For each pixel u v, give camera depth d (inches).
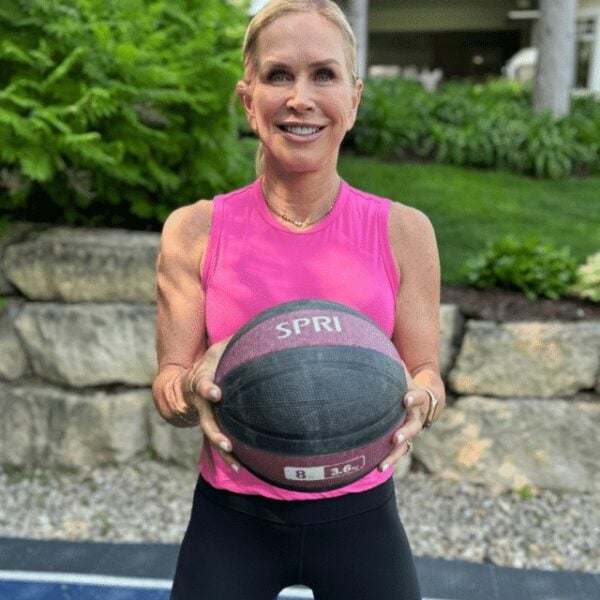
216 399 60.4
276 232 68.2
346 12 430.6
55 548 142.7
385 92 394.6
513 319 168.6
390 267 69.2
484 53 1210.6
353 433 59.2
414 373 69.9
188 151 185.6
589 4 668.7
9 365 174.4
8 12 166.4
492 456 166.4
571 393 165.8
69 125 163.6
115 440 172.2
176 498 163.9
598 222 248.1
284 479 61.4
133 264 168.7
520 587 133.3
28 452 174.4
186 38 200.1
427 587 132.6
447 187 277.9
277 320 62.1
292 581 71.3
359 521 69.2
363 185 276.1
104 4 182.2
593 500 162.7
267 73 64.2
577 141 340.8
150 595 127.3
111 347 170.2
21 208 190.9
